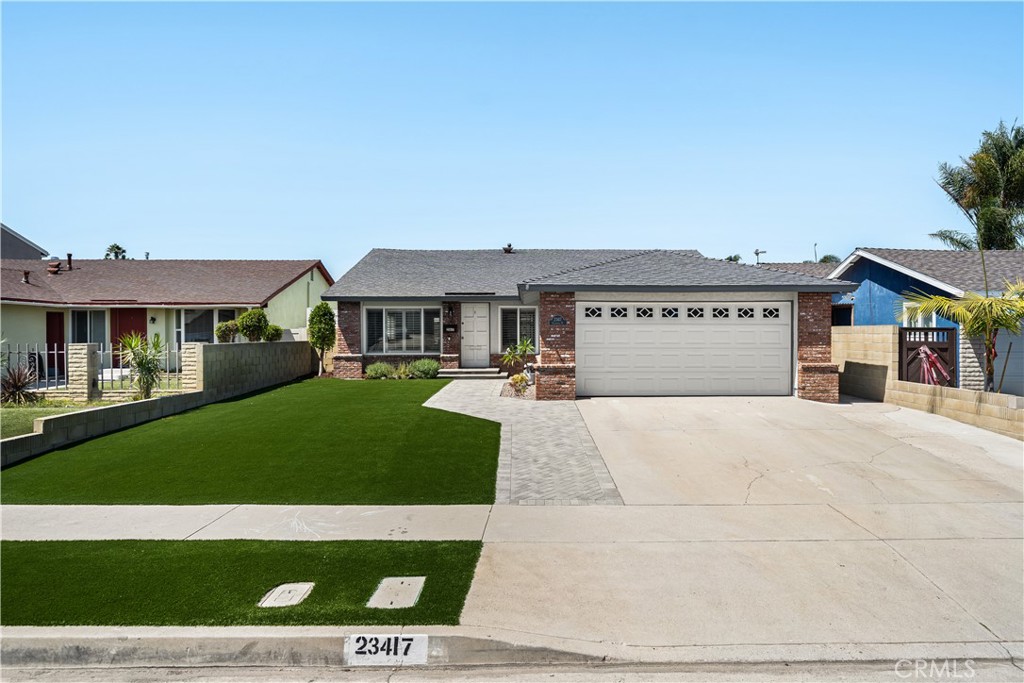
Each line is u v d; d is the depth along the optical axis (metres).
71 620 4.86
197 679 4.45
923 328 14.69
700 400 15.01
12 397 15.37
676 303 15.62
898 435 11.38
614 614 5.08
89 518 7.23
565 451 10.38
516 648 4.62
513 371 22.28
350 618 4.90
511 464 9.66
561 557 6.16
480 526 7.04
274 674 4.50
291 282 26.44
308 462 9.65
